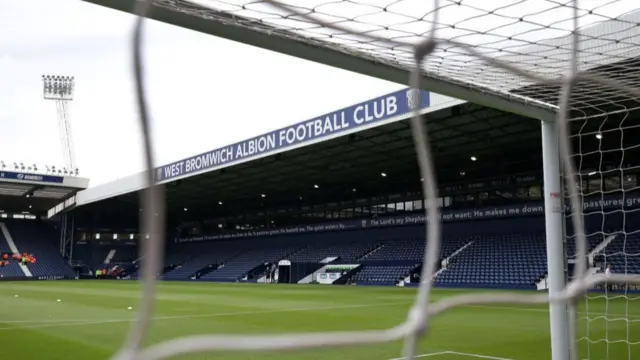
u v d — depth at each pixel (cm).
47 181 3338
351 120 1803
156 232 84
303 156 2459
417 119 142
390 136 2086
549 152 396
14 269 3978
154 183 84
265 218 4375
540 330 845
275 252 3900
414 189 3216
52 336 807
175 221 5159
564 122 209
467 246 2744
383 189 3325
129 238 4722
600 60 321
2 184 3312
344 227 3556
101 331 862
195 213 4650
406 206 3278
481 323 942
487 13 259
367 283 2828
